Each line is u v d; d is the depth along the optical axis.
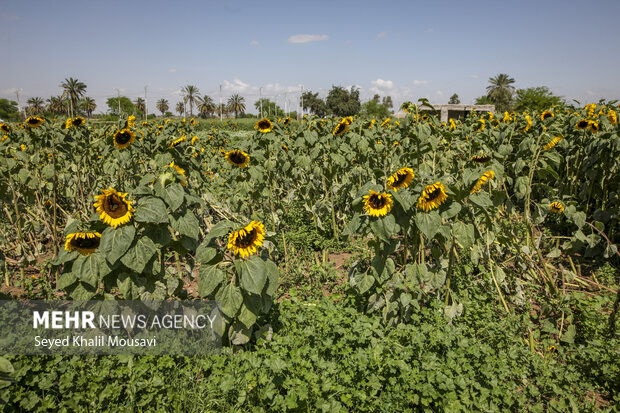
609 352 3.78
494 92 113.88
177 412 3.09
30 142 6.76
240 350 3.65
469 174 3.84
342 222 7.63
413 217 3.86
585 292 5.32
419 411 3.29
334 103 91.56
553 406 3.28
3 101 101.69
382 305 4.21
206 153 12.96
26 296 4.99
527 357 3.76
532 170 5.25
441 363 3.41
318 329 3.87
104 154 6.64
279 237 6.71
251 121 59.09
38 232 6.41
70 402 3.01
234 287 3.44
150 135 8.06
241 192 6.32
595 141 6.41
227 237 3.46
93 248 3.38
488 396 3.21
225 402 3.20
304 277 5.63
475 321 4.24
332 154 6.63
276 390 3.19
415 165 5.93
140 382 3.17
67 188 7.53
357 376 3.37
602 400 3.54
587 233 6.79
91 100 100.50
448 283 4.31
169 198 3.40
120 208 3.22
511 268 5.66
